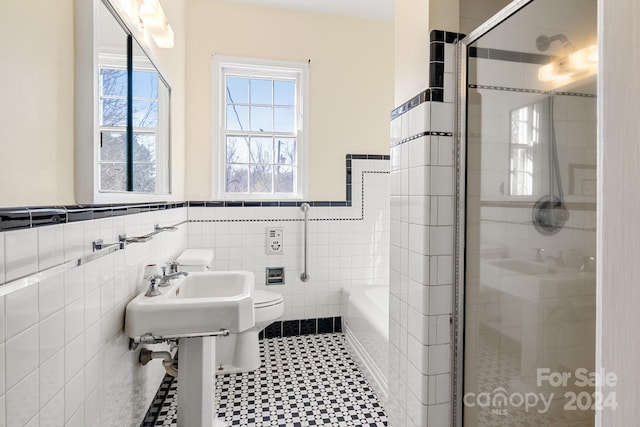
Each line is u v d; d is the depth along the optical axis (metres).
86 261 1.10
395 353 1.72
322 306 3.11
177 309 1.38
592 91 1.29
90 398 1.14
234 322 1.42
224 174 3.00
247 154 3.07
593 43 1.30
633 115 0.33
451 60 1.45
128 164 1.48
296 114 3.12
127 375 1.50
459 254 1.44
